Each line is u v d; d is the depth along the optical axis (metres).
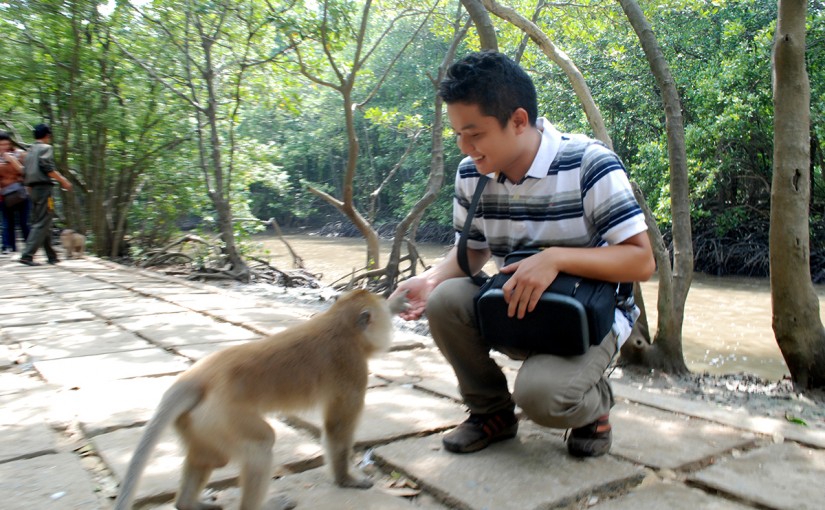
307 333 2.58
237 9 10.64
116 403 3.67
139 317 6.40
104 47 12.43
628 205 2.53
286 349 2.48
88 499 2.55
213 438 2.26
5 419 3.42
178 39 12.32
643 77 16.09
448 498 2.54
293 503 2.52
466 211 3.03
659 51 5.32
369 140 31.23
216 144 11.27
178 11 11.44
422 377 4.31
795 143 4.43
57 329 5.79
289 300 9.17
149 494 2.54
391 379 4.28
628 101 16.36
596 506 2.53
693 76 14.91
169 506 2.53
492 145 2.55
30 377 4.31
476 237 3.06
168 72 12.66
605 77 16.64
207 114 11.25
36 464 2.87
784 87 4.42
